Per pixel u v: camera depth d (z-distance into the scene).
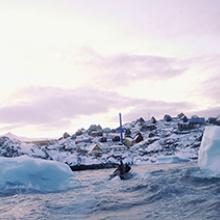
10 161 16.55
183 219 7.34
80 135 91.50
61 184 16.36
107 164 53.56
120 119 79.00
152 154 61.44
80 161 56.50
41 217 8.77
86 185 16.55
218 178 11.58
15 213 9.60
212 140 13.33
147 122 100.69
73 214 8.98
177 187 10.97
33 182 15.63
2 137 48.81
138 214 8.30
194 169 13.13
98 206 9.70
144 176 16.30
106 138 80.62
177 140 66.69
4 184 15.14
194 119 84.44
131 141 74.75
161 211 8.35
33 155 48.94
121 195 11.35
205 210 7.89
